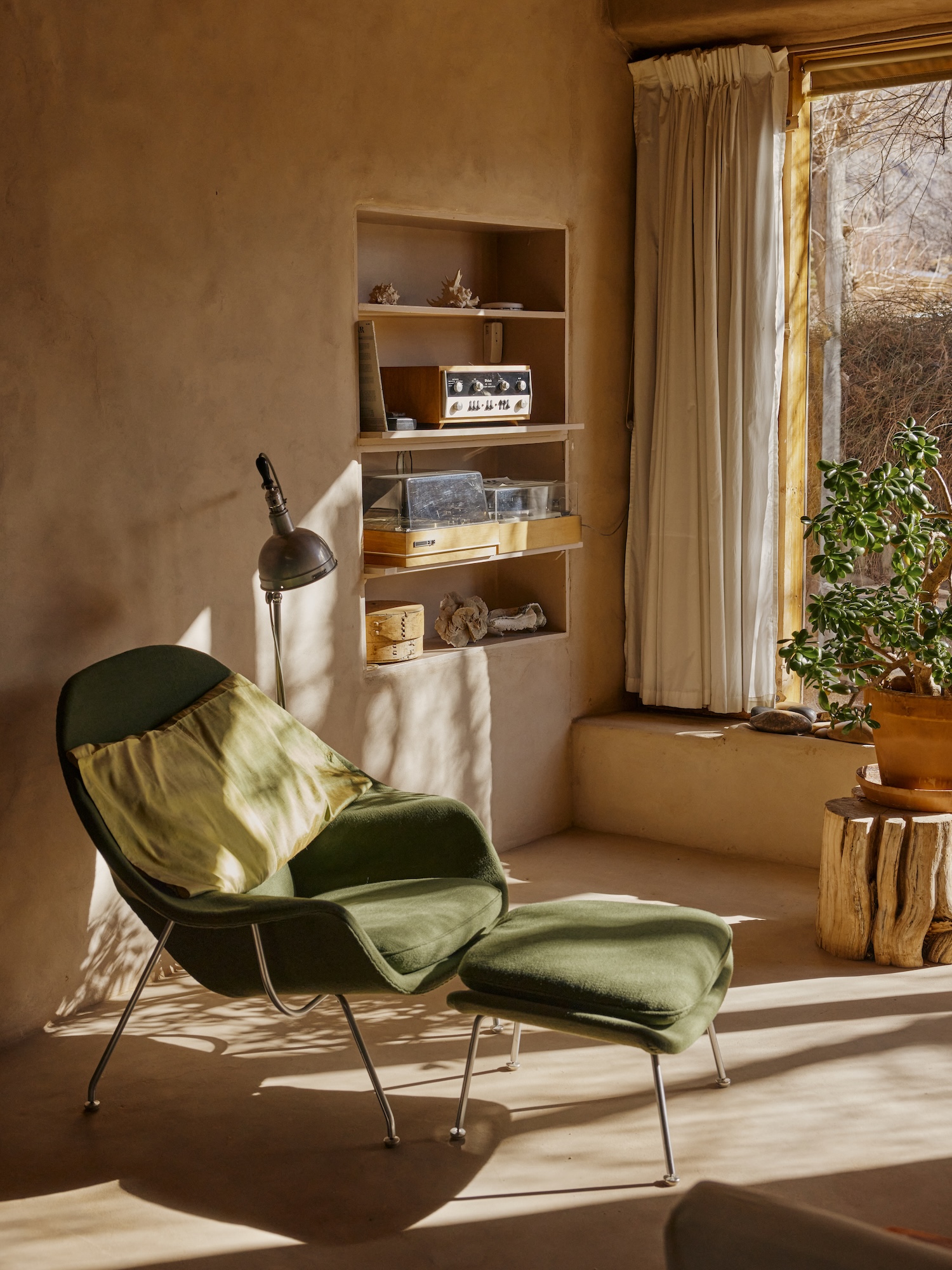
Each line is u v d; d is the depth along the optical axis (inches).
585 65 170.2
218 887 99.8
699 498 173.5
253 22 128.4
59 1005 120.4
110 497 120.2
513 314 162.9
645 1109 101.9
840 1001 121.6
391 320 163.2
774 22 161.9
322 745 121.9
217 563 131.0
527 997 93.0
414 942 97.4
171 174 122.5
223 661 132.5
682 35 170.6
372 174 143.3
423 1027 119.3
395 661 153.8
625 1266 81.5
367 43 141.1
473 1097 104.6
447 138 152.3
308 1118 101.6
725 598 173.0
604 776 178.7
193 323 126.0
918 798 131.9
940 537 135.5
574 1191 90.1
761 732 167.3
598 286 176.6
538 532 167.3
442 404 151.7
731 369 169.3
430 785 158.9
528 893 153.0
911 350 165.6
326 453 141.6
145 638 124.5
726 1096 103.6
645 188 176.1
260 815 109.5
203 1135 99.0
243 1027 119.6
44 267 112.7
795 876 159.3
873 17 158.7
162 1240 85.0
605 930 100.1
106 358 118.6
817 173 169.6
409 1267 81.7
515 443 168.4
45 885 118.0
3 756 113.0
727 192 168.2
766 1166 92.7
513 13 159.2
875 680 137.3
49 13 111.0
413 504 148.9
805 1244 33.4
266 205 131.9
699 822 171.2
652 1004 87.7
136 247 120.1
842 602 131.3
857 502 129.5
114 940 125.9
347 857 116.3
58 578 116.3
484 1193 90.2
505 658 168.2
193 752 108.7
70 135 113.7
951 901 129.6
